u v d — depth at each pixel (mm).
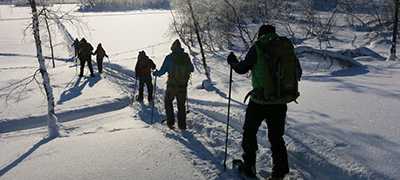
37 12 4762
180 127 4613
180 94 4598
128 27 36500
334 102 4562
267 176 3029
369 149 2961
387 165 2645
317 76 6879
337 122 3727
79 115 5855
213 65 11898
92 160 3330
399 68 7203
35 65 15750
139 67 6680
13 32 33000
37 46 4539
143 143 3760
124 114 5855
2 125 5133
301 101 4762
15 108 6297
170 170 3074
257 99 2750
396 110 3963
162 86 8359
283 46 2570
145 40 24250
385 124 3520
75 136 4316
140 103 6695
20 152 3818
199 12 14484
